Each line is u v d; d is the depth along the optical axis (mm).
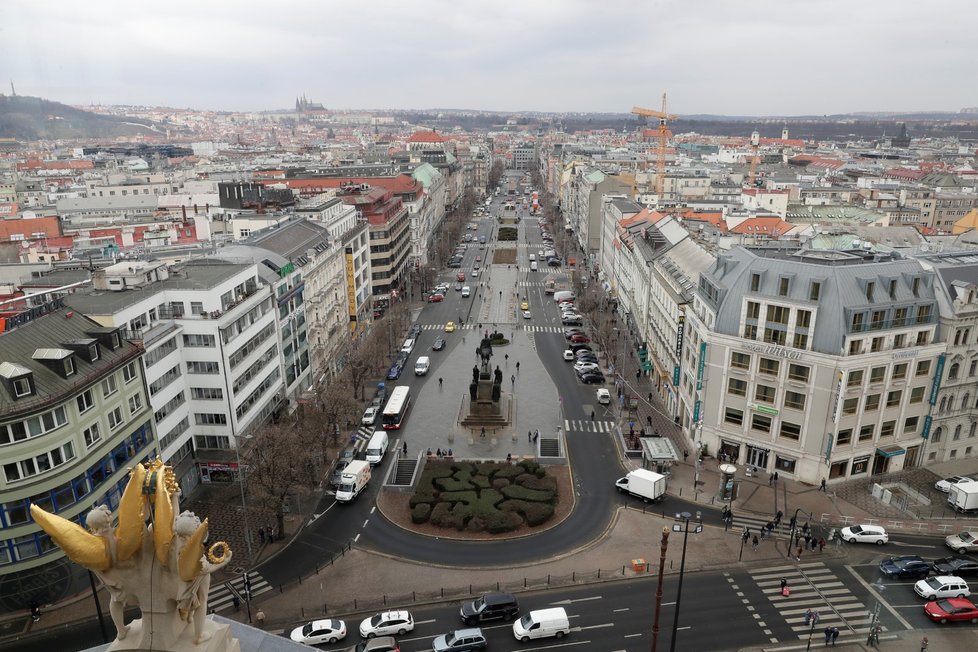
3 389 76312
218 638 25641
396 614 78875
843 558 91688
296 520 102625
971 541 92500
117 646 24719
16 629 79125
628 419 137625
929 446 115000
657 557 92438
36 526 79438
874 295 104312
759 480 111812
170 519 23438
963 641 76062
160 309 107375
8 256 174500
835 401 104062
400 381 159375
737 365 113938
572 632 78188
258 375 122312
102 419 87125
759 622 79438
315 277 155500
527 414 139250
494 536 97938
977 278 111312
